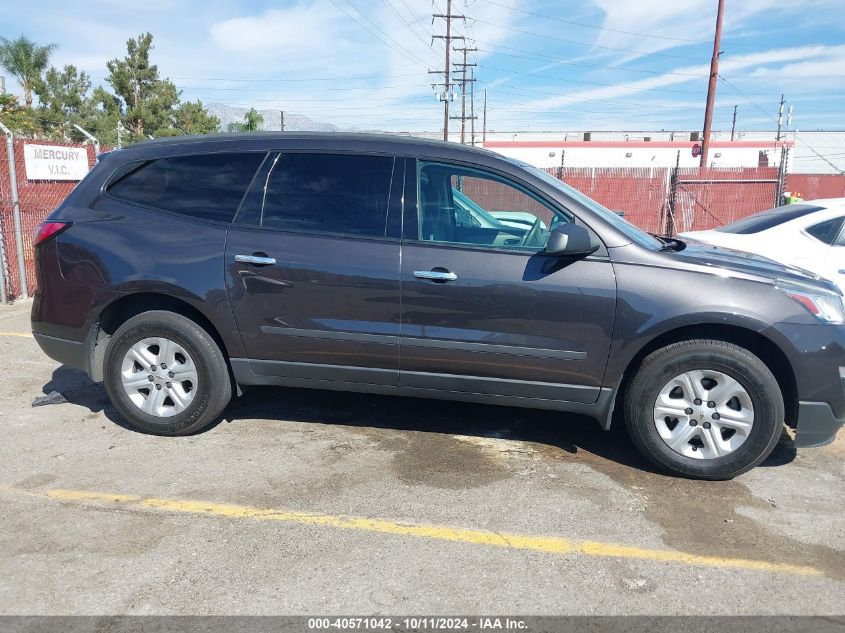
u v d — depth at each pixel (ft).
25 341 22.20
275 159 14.03
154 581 9.49
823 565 10.34
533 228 13.28
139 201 14.38
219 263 13.66
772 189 67.72
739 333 12.98
